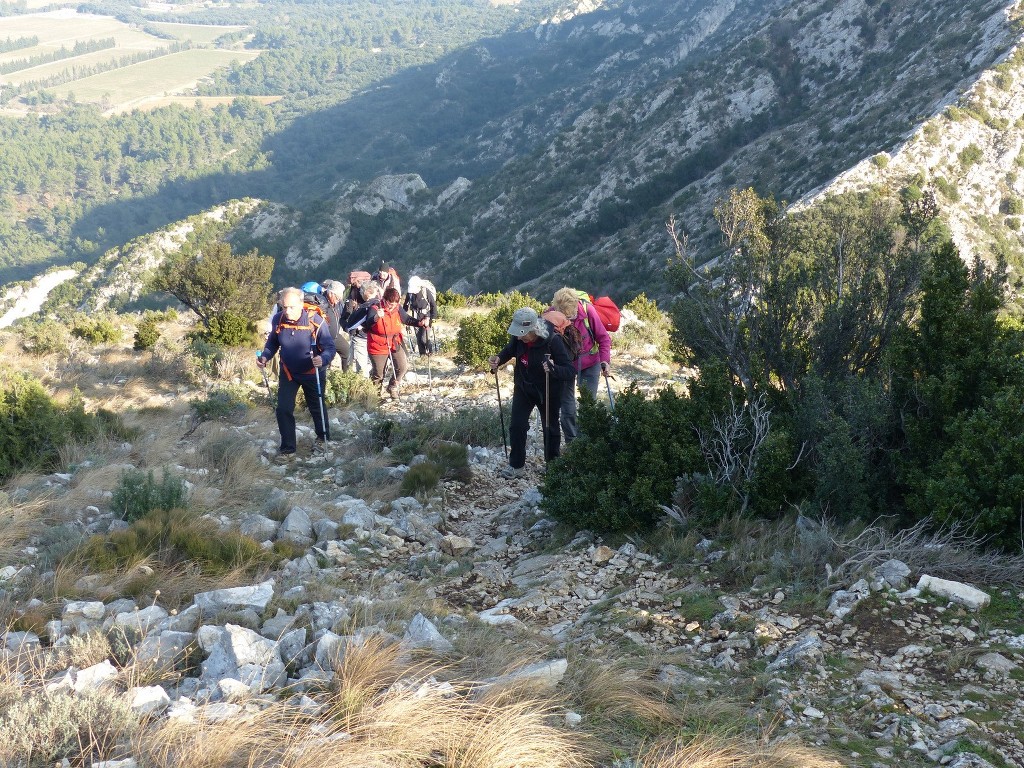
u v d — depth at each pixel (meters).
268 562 5.14
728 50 149.00
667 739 2.86
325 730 2.71
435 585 5.01
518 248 143.00
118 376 14.39
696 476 5.47
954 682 3.20
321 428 8.87
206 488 6.79
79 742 2.58
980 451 4.46
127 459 8.14
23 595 4.34
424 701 2.88
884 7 131.12
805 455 5.44
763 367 6.64
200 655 3.52
